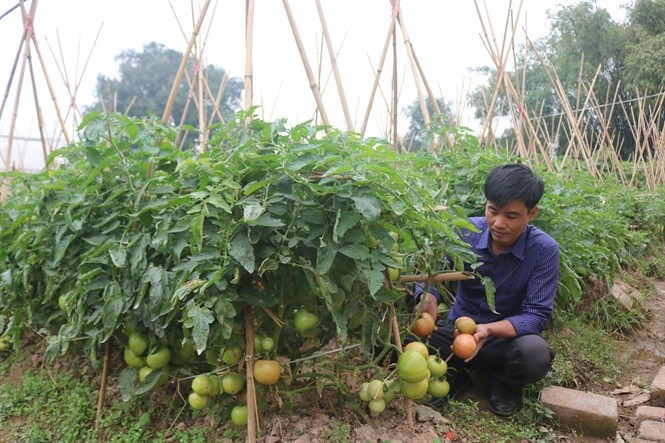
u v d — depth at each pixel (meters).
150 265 2.29
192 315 1.92
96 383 2.96
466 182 3.67
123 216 2.50
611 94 18.86
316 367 2.76
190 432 2.42
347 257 2.12
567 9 19.64
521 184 2.48
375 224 2.05
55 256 2.64
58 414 2.75
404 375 2.15
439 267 2.66
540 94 19.52
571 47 19.81
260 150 2.16
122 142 2.51
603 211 5.46
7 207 3.44
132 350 2.40
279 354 2.45
